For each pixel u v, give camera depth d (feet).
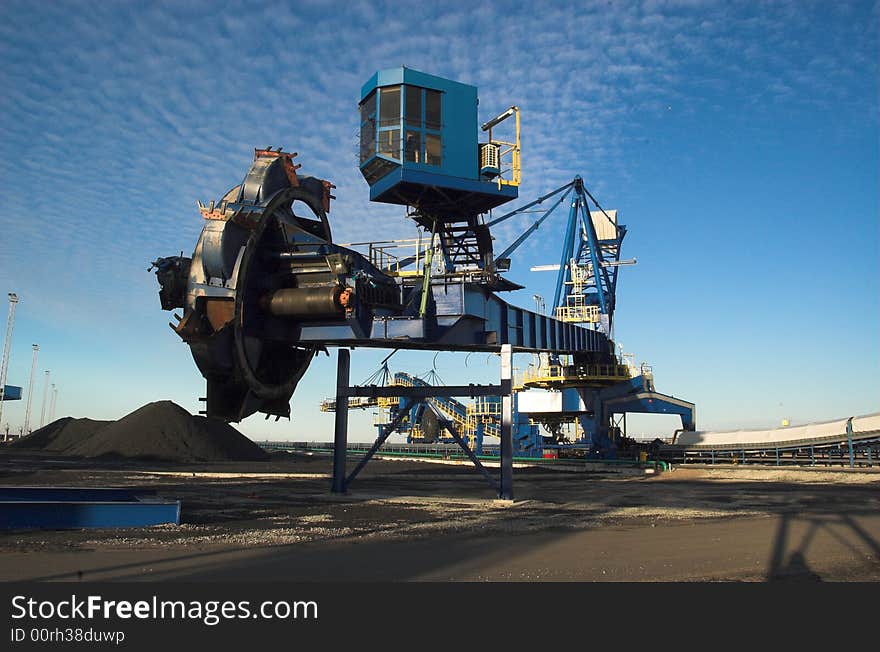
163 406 234.99
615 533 58.75
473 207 105.91
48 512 55.21
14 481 113.09
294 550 46.73
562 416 222.48
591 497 102.06
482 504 86.43
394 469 188.96
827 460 169.37
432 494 101.60
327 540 52.01
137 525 58.49
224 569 39.11
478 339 98.12
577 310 203.21
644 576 38.93
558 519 69.77
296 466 193.77
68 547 45.70
